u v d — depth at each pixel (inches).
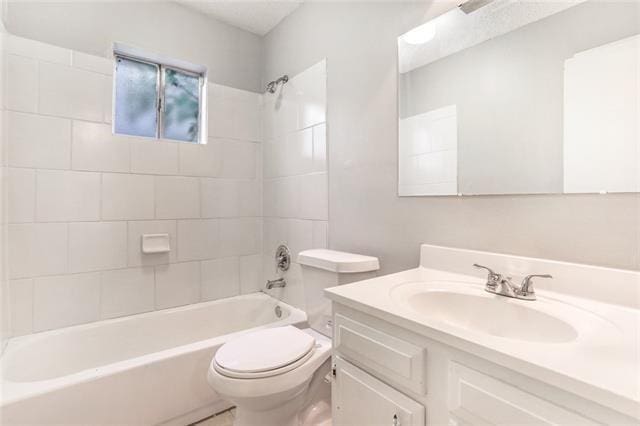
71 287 65.9
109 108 70.2
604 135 32.1
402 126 52.6
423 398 26.9
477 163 42.6
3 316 58.2
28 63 61.2
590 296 31.8
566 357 20.6
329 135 68.2
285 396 44.6
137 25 73.7
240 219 90.3
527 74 37.8
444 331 24.7
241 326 85.6
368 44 58.7
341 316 35.3
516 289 34.2
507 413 21.3
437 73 47.5
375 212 57.6
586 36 33.3
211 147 85.0
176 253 79.4
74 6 66.2
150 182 75.6
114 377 48.6
